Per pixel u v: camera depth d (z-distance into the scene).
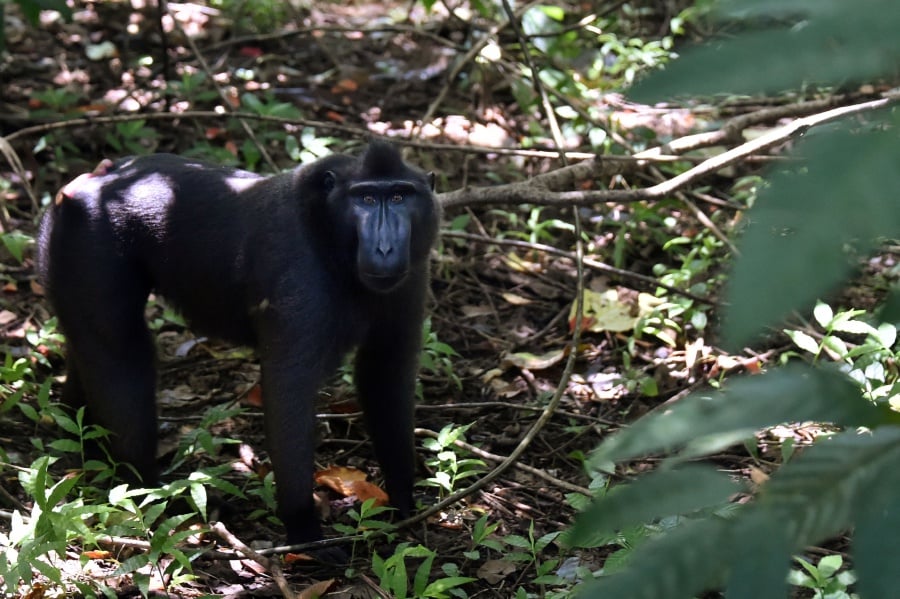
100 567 4.37
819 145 0.91
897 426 1.11
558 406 5.97
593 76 9.02
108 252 5.09
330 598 4.36
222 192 5.10
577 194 5.88
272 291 4.71
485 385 6.26
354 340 4.91
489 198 6.06
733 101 8.05
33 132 7.02
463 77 9.48
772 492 1.09
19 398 5.18
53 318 6.13
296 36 10.15
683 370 6.18
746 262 0.88
